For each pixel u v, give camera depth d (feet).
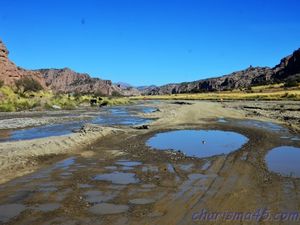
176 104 327.88
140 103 384.68
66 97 325.01
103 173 53.31
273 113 180.04
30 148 67.87
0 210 37.17
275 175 51.80
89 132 95.20
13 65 360.48
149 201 39.88
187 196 41.55
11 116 172.55
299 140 87.04
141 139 89.86
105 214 35.86
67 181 48.65
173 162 61.36
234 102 328.70
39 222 33.81
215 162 61.11
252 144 81.15
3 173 52.44
